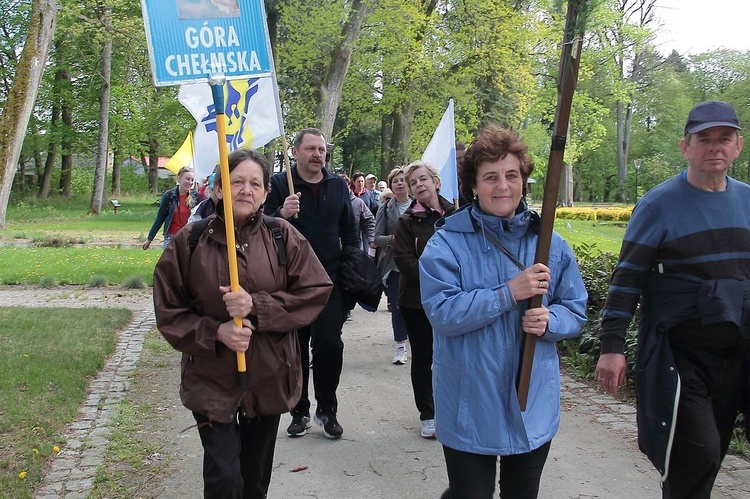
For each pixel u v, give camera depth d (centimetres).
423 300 273
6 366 624
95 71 3291
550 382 272
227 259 294
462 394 265
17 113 1808
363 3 1981
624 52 3819
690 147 296
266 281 298
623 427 514
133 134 3900
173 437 490
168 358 713
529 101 3003
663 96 5553
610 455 460
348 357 749
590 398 589
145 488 406
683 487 296
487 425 261
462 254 274
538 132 3747
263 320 288
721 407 304
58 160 5012
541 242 258
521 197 278
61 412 519
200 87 621
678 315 295
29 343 723
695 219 295
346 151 4278
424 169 492
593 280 739
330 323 486
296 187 489
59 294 1144
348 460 456
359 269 488
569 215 3553
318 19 2212
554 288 281
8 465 420
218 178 299
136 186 5275
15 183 4353
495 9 2628
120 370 662
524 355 261
